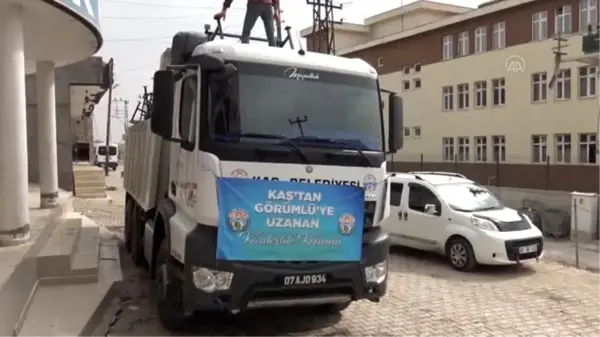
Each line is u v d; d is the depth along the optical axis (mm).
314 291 5148
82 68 18875
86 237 9711
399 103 5973
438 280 9516
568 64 28594
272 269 4938
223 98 5035
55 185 11664
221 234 4859
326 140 5266
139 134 9352
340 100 5445
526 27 30906
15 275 5547
